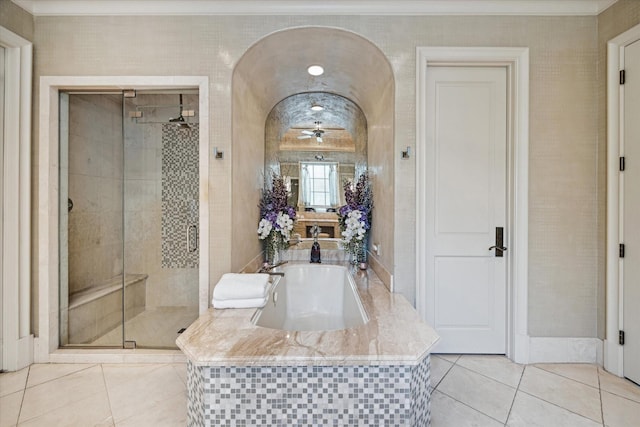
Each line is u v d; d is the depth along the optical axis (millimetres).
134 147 2801
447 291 2457
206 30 2312
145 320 2740
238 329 1620
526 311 2316
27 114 2270
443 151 2445
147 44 2320
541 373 2170
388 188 2457
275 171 3465
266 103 3250
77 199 2646
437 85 2441
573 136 2311
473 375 2141
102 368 2252
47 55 2318
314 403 1361
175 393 1939
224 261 2307
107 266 2756
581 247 2312
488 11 2281
